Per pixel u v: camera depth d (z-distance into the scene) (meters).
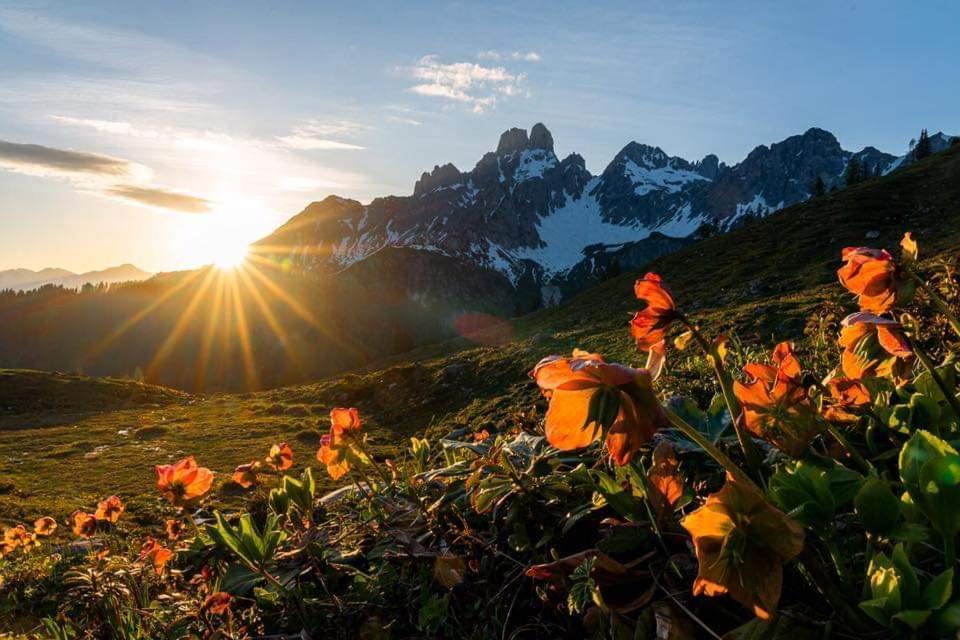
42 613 3.74
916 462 1.32
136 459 30.64
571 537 2.17
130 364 159.12
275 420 38.28
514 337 61.56
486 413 26.00
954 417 1.93
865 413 2.15
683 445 2.19
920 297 1.66
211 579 2.47
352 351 168.62
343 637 2.04
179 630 2.19
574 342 35.09
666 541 1.73
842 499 1.48
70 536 8.39
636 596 1.63
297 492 2.58
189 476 2.62
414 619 2.09
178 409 48.25
